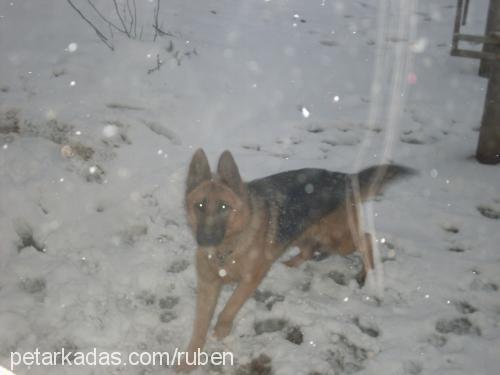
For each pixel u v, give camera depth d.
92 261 3.16
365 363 2.72
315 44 5.98
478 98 5.06
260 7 6.88
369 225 3.48
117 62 4.85
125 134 4.06
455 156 4.23
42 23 5.37
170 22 5.88
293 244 3.00
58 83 4.46
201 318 2.72
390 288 3.10
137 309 2.94
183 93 4.66
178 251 3.28
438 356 2.71
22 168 3.65
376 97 4.86
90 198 3.58
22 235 3.34
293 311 2.94
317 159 4.08
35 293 2.99
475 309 3.01
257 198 2.79
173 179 3.74
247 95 4.79
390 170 3.18
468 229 3.50
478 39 3.92
